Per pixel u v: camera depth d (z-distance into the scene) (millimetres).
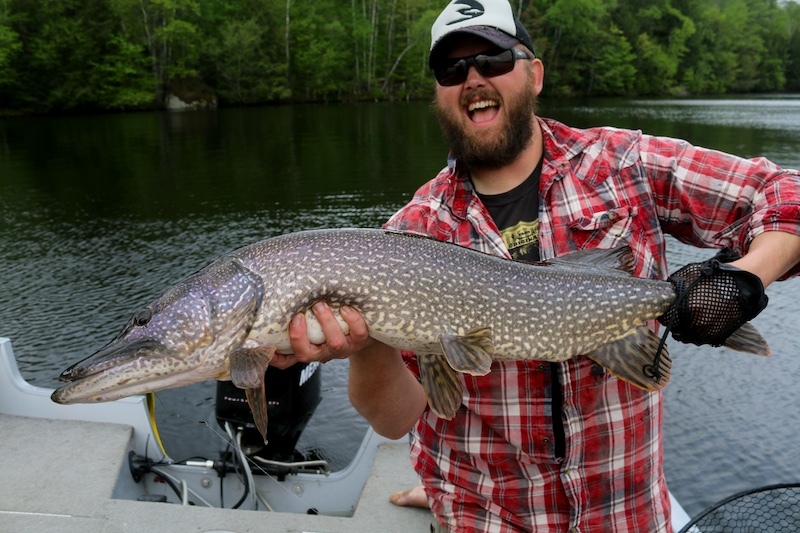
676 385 2764
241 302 977
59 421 1625
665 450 2328
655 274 1016
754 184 964
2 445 1529
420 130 12328
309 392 1812
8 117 14992
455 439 1044
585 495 984
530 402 988
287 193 6664
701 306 864
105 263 4371
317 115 15789
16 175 7672
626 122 13023
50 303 3633
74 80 15828
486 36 978
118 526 1279
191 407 2609
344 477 1551
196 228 5305
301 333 958
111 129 12586
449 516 1071
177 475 1566
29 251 4656
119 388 1011
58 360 2959
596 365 992
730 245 995
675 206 1024
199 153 9414
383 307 974
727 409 2564
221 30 18594
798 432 2400
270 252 992
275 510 1566
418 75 21359
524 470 1010
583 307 982
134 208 6016
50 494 1367
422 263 986
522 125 1009
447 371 1005
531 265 1003
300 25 19891
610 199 1005
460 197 1078
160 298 1028
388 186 6992
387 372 1020
